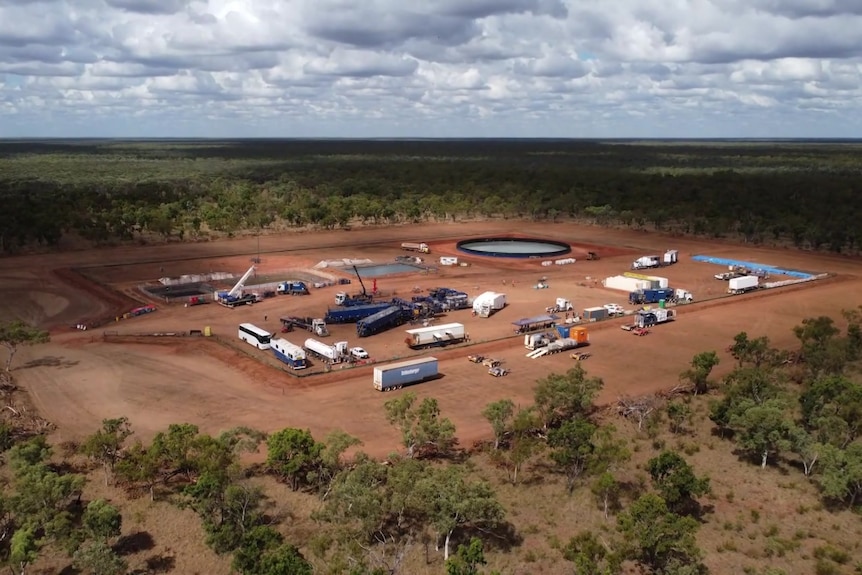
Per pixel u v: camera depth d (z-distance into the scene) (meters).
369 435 70.12
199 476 58.19
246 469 63.19
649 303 129.62
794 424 68.75
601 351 99.06
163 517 55.97
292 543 52.16
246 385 84.25
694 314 120.88
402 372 83.50
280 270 158.50
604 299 132.75
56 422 73.00
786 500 60.19
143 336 103.44
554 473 63.97
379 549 51.66
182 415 75.06
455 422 73.94
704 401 81.12
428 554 51.62
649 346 101.75
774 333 109.62
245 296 126.31
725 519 57.09
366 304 122.62
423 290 139.50
